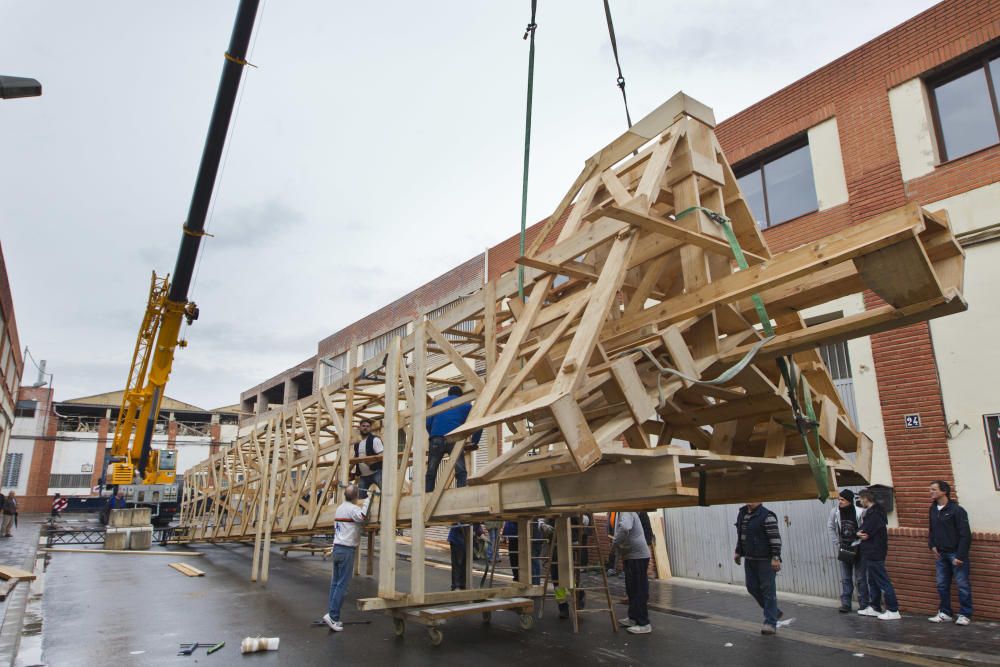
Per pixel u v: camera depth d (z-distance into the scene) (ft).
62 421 170.30
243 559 56.80
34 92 22.79
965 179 30.60
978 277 29.76
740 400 17.71
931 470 29.84
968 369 29.45
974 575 27.48
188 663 21.43
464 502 23.43
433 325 25.80
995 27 30.25
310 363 101.71
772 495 18.16
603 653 22.82
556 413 13.24
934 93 33.01
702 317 16.53
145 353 59.88
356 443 34.04
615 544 26.96
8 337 90.63
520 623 27.43
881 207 33.27
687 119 17.67
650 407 14.78
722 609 30.91
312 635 25.67
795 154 38.68
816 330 14.49
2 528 77.25
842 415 19.86
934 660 21.65
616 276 15.35
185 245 49.32
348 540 27.25
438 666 20.99
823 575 33.63
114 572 46.80
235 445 55.26
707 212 16.71
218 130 41.09
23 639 24.84
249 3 36.65
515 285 21.76
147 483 61.62
